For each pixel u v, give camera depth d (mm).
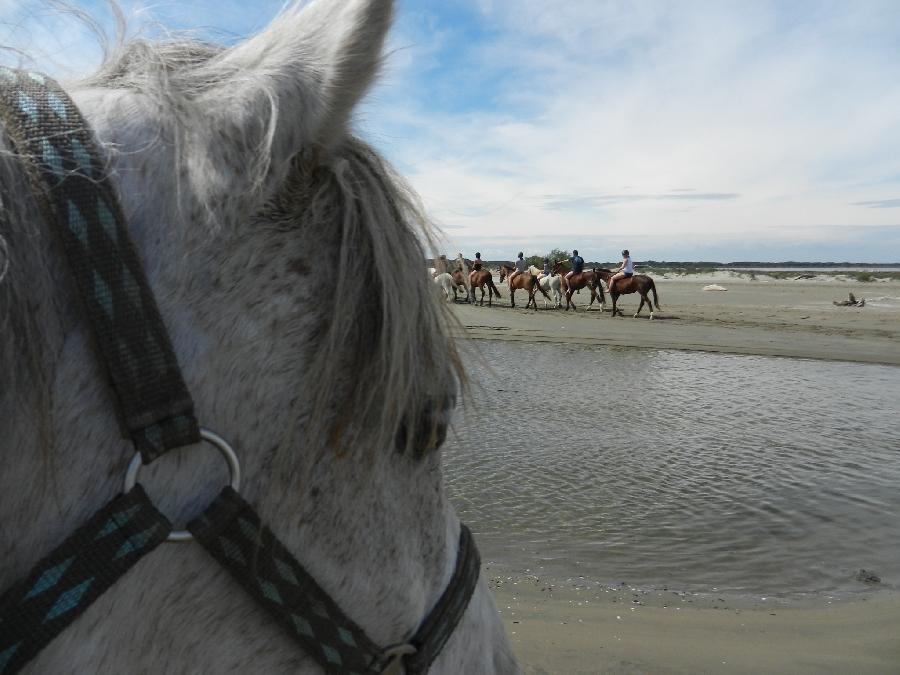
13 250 657
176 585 728
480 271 26125
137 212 734
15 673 636
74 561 657
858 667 3338
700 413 9195
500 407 9219
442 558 1021
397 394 816
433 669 1011
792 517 5438
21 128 694
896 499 5902
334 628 827
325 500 817
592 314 23266
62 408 667
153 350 690
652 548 4820
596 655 3395
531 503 5629
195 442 711
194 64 878
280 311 774
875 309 27094
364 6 807
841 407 9805
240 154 785
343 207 835
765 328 19766
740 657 3422
